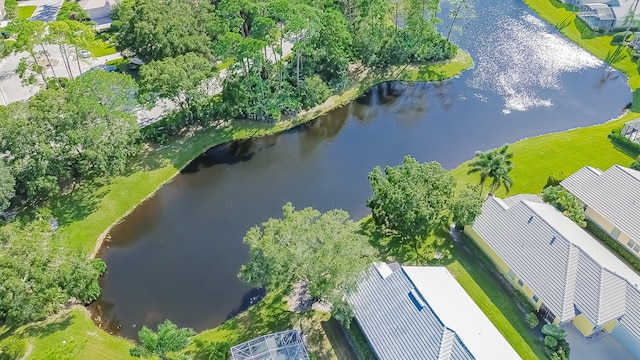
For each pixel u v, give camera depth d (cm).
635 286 5225
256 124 8831
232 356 4875
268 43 8594
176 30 8856
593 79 10312
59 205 7069
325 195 7575
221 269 6412
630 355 5197
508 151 8144
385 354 4806
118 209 7156
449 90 10019
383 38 10294
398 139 8775
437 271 5588
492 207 6291
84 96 6919
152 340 4600
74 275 5519
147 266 6456
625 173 6525
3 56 9544
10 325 5491
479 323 4966
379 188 6306
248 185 7738
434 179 6172
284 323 5566
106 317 5816
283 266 4953
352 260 4941
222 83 8588
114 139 7056
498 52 11162
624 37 11038
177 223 7075
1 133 6356
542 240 5703
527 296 5709
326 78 9800
